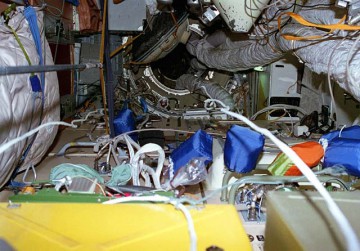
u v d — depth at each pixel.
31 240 0.73
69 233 0.75
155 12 3.46
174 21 3.24
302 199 0.81
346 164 1.29
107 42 2.30
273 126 3.08
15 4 1.77
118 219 0.81
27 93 1.55
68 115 2.97
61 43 2.81
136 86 3.96
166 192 1.10
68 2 3.00
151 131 2.35
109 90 2.31
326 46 1.79
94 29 3.39
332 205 0.61
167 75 4.23
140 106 3.61
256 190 1.49
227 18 2.38
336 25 1.49
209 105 3.48
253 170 1.48
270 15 2.49
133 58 3.67
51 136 1.91
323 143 1.42
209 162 1.47
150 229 0.77
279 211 0.76
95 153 2.19
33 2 2.09
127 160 1.93
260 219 1.42
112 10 3.53
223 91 3.60
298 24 2.30
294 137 2.60
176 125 3.09
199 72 4.22
